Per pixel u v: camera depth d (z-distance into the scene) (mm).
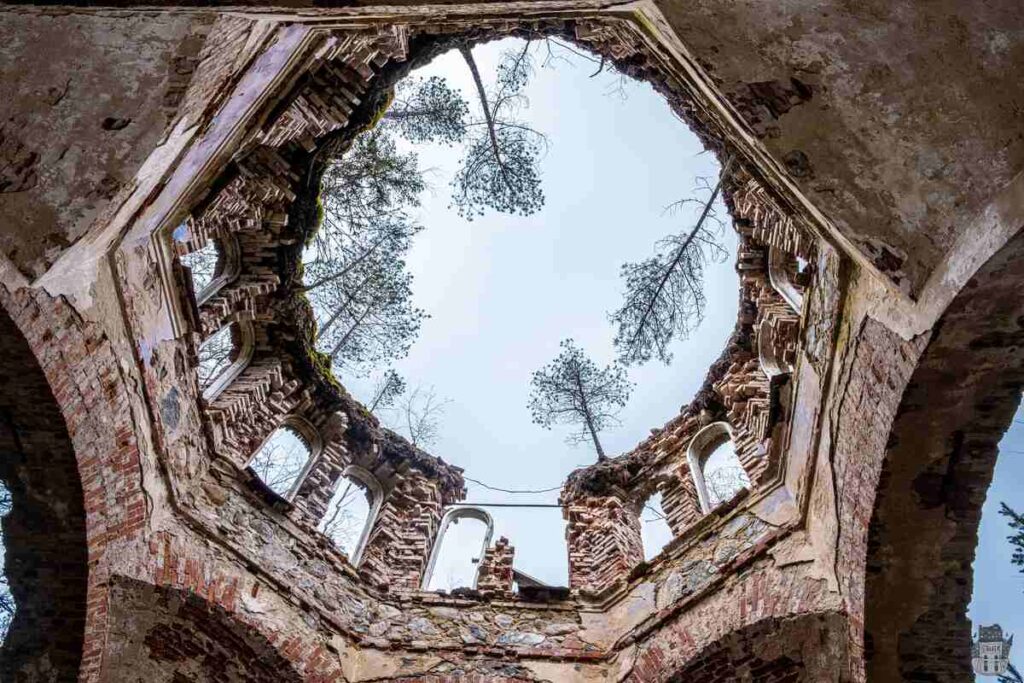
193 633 8836
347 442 13836
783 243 10484
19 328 6863
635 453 14047
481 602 10930
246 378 12930
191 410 10008
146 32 7012
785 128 6875
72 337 7566
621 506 13445
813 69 6523
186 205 9906
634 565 12031
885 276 7312
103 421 8023
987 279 6441
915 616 8141
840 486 8672
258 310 13258
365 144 15945
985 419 7648
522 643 10430
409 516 13383
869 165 6754
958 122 6211
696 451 13477
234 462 10359
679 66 7613
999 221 6148
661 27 7023
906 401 7574
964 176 6355
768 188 9109
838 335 8820
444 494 14281
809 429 9492
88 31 6965
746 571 9602
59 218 7078
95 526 7859
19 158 6922
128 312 8656
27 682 7797
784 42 6469
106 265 8242
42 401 7320
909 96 6316
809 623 8648
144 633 8469
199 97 7453
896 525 8070
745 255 12836
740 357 13125
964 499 7984
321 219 13258
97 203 7137
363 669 9891
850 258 8359
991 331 6961
